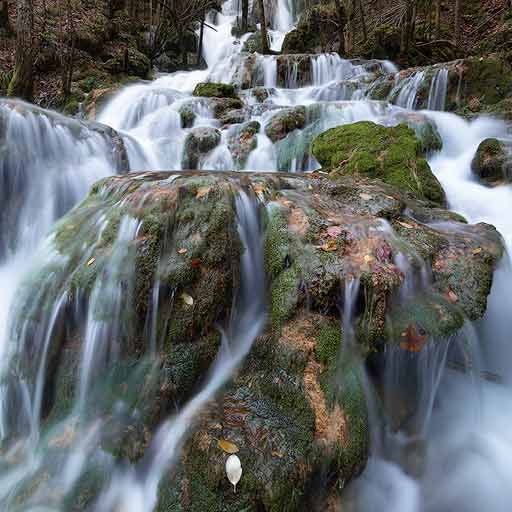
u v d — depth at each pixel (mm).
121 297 2963
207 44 19547
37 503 2473
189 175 4152
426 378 2965
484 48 12523
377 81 9961
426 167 5004
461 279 3170
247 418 2451
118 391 2783
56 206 5355
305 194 3889
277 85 12562
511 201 5055
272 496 2096
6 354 3271
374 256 3039
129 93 9898
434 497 2656
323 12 16859
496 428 3104
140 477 2484
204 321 2854
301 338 2777
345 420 2463
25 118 5352
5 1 11703
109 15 15828
